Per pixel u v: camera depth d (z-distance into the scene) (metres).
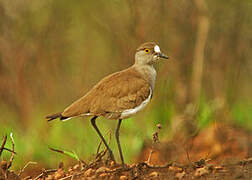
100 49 17.23
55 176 8.68
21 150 13.25
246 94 17.25
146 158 12.55
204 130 13.30
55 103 16.20
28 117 15.45
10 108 15.66
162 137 13.04
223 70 15.63
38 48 16.25
